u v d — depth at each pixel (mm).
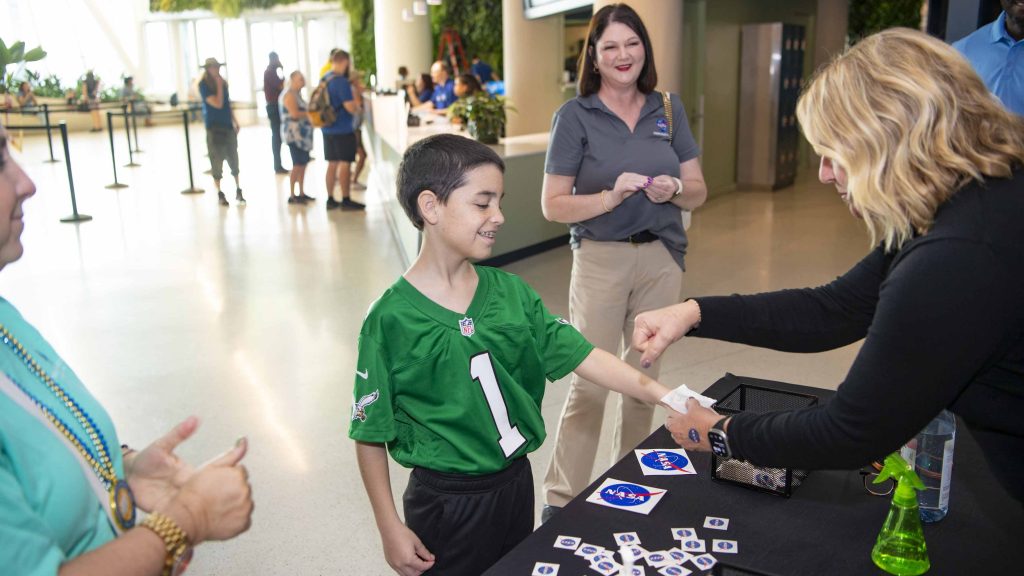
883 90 1127
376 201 9414
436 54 15984
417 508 1654
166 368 4273
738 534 1385
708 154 9258
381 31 14781
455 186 1532
